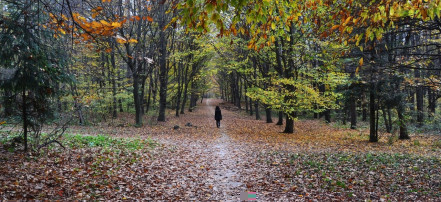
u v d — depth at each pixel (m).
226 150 11.40
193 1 3.18
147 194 5.71
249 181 6.95
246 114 36.81
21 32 6.60
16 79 6.80
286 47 13.91
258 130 19.45
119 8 13.33
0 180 5.15
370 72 8.56
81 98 13.73
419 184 6.25
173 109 40.31
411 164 8.16
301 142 13.82
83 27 3.64
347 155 9.70
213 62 26.41
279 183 6.65
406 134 15.71
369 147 12.46
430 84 9.17
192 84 36.12
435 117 19.80
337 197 5.59
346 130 20.12
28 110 7.54
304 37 13.59
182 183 6.67
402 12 3.79
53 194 5.00
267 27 4.49
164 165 8.22
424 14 3.48
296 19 4.83
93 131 15.69
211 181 6.96
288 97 15.29
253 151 11.02
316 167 7.93
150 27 17.27
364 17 4.04
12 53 6.50
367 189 6.03
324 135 17.19
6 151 7.37
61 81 7.80
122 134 15.21
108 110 23.52
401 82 12.05
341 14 4.59
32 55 6.78
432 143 13.88
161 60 21.88
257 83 18.14
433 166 7.73
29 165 6.43
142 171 7.29
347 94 15.62
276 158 9.43
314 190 6.06
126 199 5.29
